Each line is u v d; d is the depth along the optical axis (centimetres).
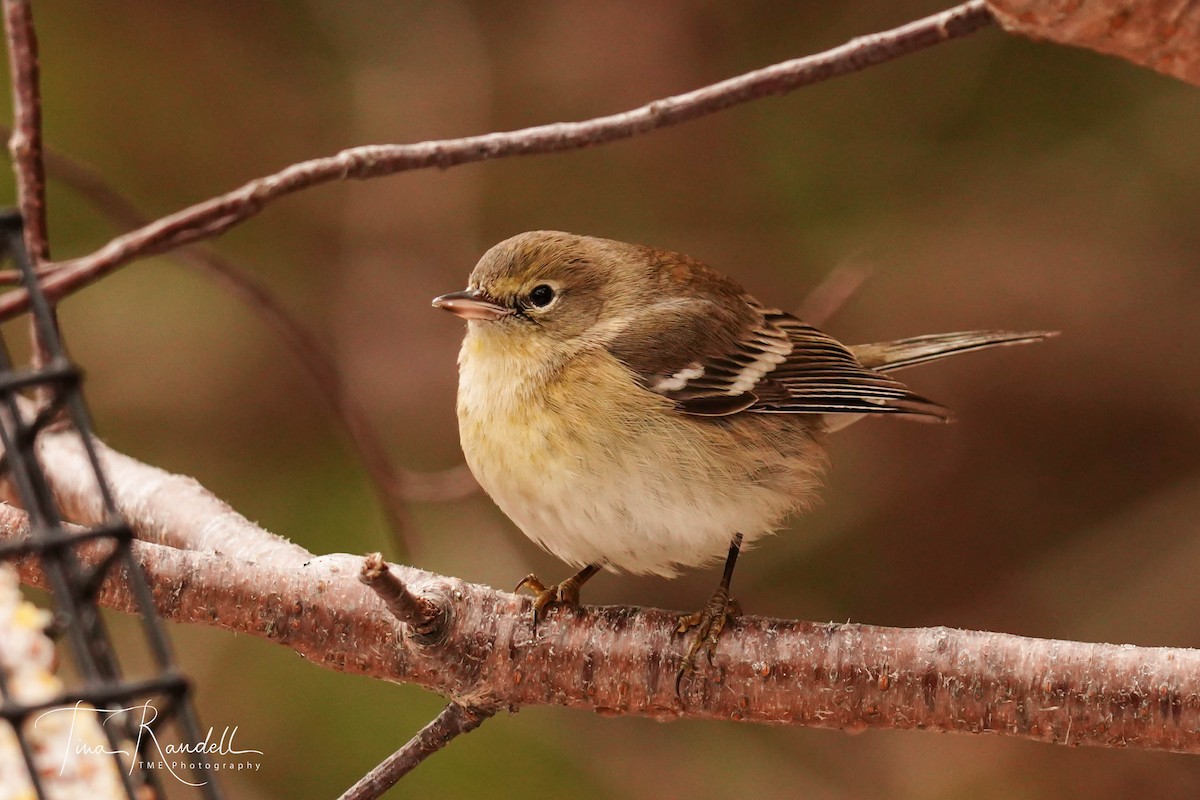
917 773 1341
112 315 1395
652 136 1538
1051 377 1530
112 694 476
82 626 505
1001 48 1498
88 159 1437
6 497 777
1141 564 1453
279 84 1551
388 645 657
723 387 800
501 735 1206
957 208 1496
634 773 1249
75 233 1370
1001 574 1475
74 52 1486
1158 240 1495
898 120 1516
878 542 1507
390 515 936
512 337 801
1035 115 1500
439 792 1165
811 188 1503
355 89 1559
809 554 1493
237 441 1363
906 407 838
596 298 827
